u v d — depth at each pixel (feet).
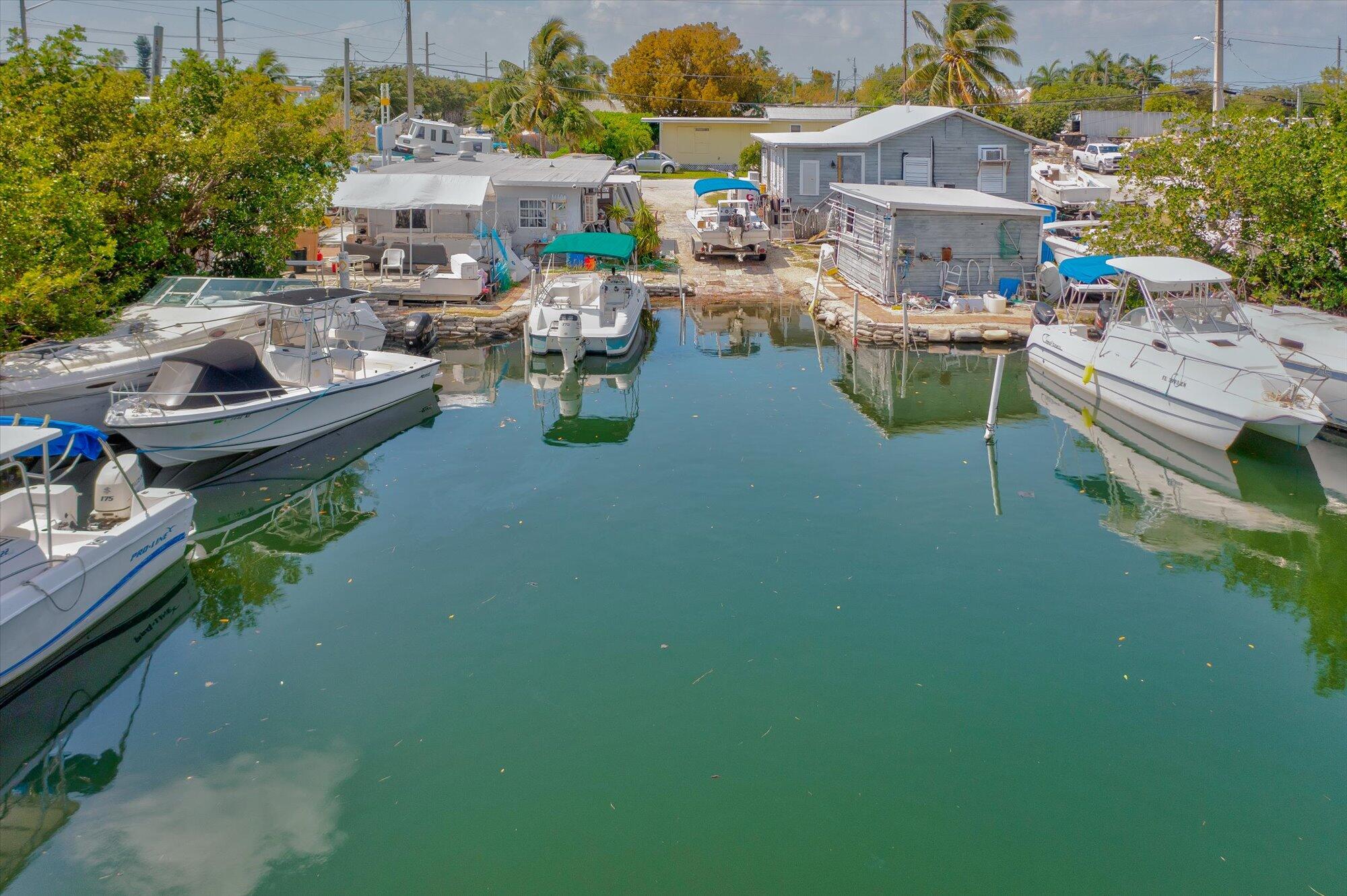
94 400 49.29
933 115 111.34
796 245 118.01
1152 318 55.26
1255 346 52.75
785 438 54.70
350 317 65.36
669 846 23.82
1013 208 82.23
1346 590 36.58
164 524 37.27
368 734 28.37
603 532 41.83
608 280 80.18
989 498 45.62
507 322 79.71
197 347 50.88
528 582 37.32
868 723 28.58
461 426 57.52
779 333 83.71
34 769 27.04
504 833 24.32
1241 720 28.66
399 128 146.72
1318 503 45.75
